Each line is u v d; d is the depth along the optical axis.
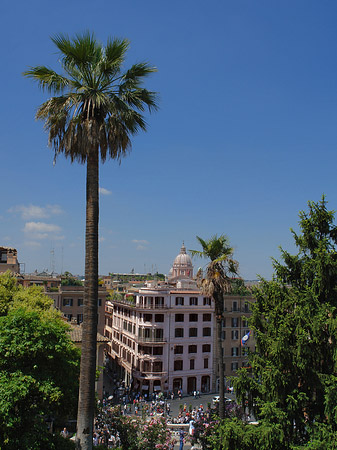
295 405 21.66
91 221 18.50
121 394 62.53
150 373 65.50
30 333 20.83
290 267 25.23
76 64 18.59
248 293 74.44
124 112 19.27
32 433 19.55
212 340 70.69
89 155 18.81
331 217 24.36
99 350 46.69
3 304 35.34
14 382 19.08
